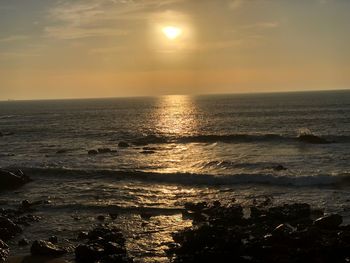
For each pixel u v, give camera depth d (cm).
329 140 5244
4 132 8000
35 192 3064
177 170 3625
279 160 3981
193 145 5384
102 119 11662
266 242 1791
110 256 1775
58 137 6819
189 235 1934
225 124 8456
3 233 2119
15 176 3288
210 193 2859
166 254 1833
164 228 2175
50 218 2423
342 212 2303
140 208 2542
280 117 9650
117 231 2136
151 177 3394
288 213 2223
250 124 8131
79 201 2752
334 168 3503
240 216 2227
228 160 4059
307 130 6412
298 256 1653
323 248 1695
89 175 3556
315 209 2352
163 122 9912
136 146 5438
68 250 1928
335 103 15262
